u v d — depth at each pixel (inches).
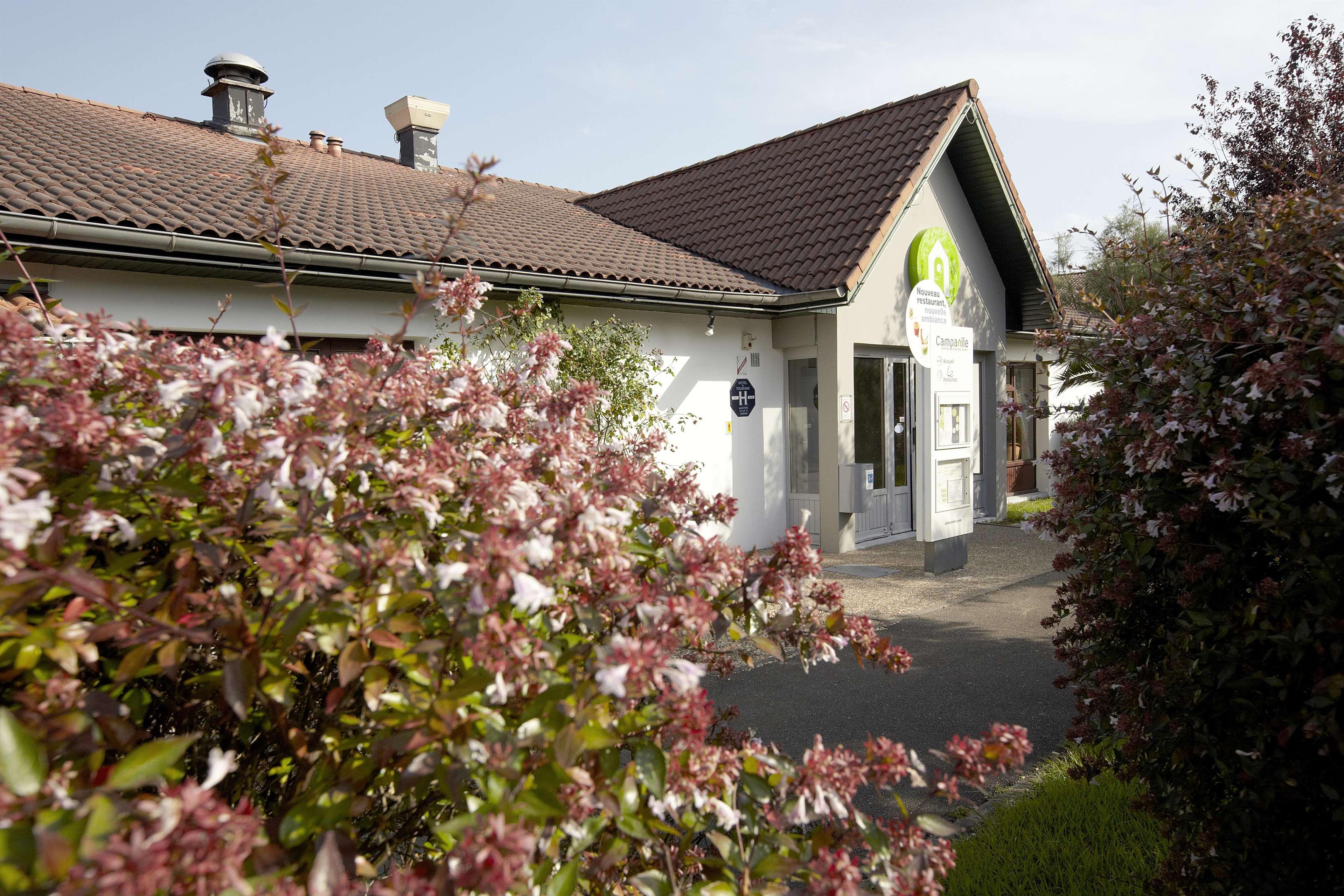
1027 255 519.5
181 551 52.9
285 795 58.7
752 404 433.1
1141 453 110.8
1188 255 136.8
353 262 263.6
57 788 37.6
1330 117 419.2
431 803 63.8
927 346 365.1
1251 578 109.1
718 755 56.6
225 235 241.4
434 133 589.9
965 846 138.8
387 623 51.8
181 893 35.8
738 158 571.5
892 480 476.1
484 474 59.9
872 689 226.7
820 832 61.0
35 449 51.1
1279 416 104.2
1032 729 197.3
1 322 57.6
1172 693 108.4
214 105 523.8
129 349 65.4
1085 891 124.6
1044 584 357.4
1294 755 102.3
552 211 532.4
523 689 53.6
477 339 305.1
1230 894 107.7
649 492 75.9
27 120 366.0
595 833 52.8
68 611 46.4
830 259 414.9
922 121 474.0
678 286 359.3
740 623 71.4
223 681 50.6
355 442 59.1
